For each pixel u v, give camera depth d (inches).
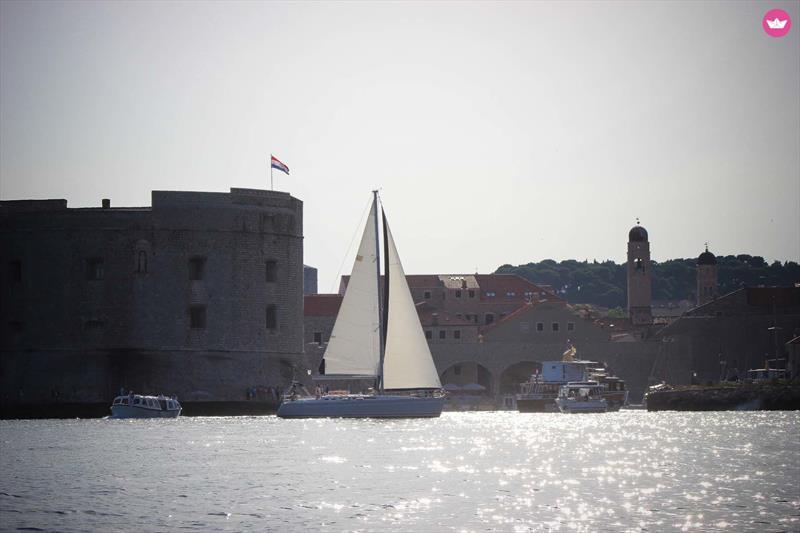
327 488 4224.9
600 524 3484.3
